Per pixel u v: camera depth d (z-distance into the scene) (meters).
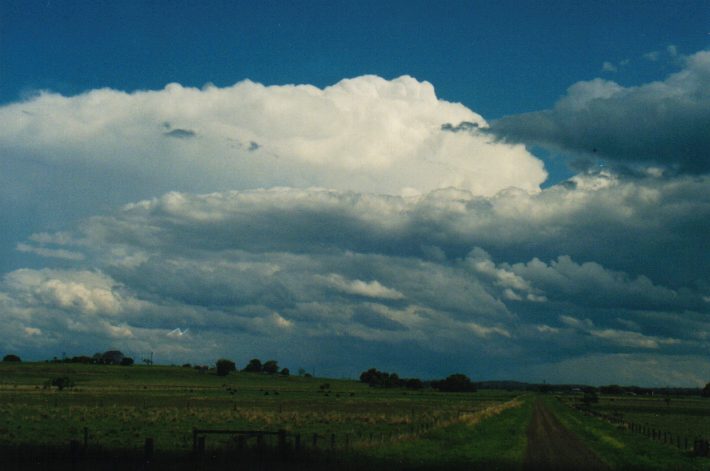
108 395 133.00
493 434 58.75
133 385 199.50
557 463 39.09
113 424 62.19
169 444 44.56
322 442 46.81
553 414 103.56
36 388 163.62
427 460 37.16
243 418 75.19
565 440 55.97
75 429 55.34
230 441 45.44
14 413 71.88
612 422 87.44
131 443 45.47
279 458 34.78
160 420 68.25
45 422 62.12
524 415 94.94
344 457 36.25
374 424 70.31
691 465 40.78
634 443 56.09
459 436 52.81
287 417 78.38
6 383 192.50
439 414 90.75
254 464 32.53
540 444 51.38
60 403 99.19
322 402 133.62
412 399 168.25
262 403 120.31
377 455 38.06
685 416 124.38
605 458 42.84
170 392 159.75
